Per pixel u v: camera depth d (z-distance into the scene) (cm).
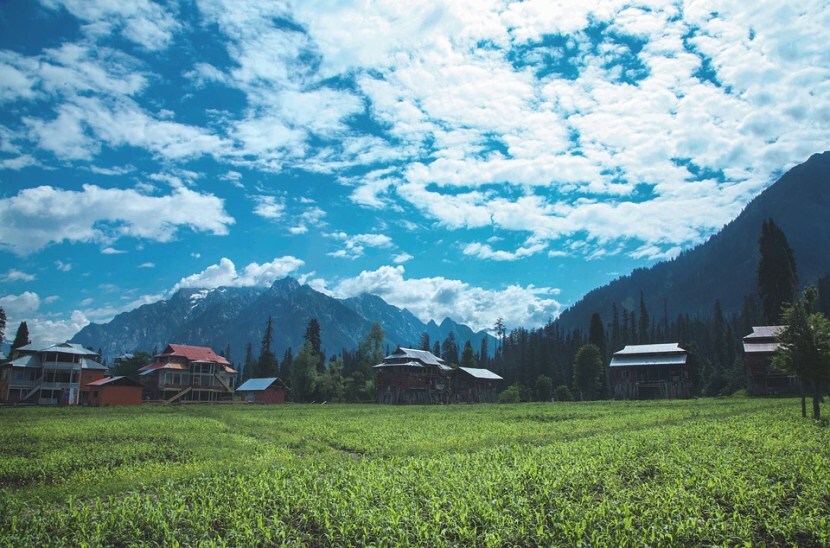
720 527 1603
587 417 5891
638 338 17288
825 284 13962
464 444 3625
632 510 1773
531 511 1791
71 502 1959
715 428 3766
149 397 10956
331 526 1747
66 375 10075
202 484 2277
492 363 19250
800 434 3278
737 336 17412
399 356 12662
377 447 3803
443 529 1664
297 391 13388
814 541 1565
